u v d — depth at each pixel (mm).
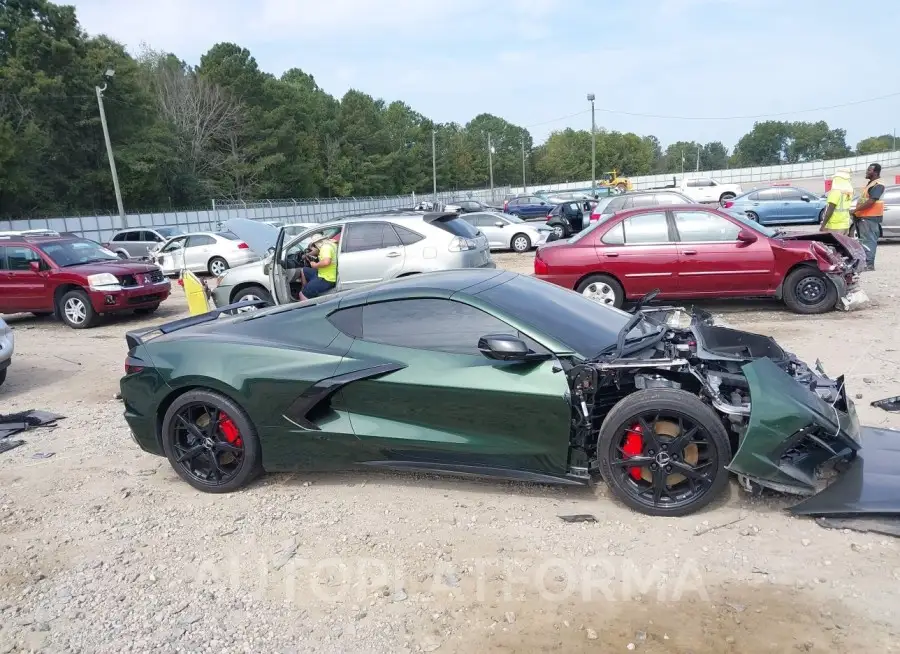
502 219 23016
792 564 3352
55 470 5250
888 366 6582
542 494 4270
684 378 4055
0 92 40812
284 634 3076
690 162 157875
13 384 8281
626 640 2893
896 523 3562
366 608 3223
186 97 56844
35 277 12312
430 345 4223
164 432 4656
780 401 3646
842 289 9078
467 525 3943
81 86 43719
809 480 3734
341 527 4023
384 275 9117
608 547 3609
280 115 63812
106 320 13094
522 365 3969
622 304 9852
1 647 3100
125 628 3193
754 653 2770
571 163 116688
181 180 53156
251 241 9258
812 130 146250
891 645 2766
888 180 42938
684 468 3775
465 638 2969
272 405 4371
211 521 4223
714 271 9336
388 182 87062
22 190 39375
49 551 3969
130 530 4168
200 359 4527
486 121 135250
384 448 4246
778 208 25453
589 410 4020
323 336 4484
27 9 43062
